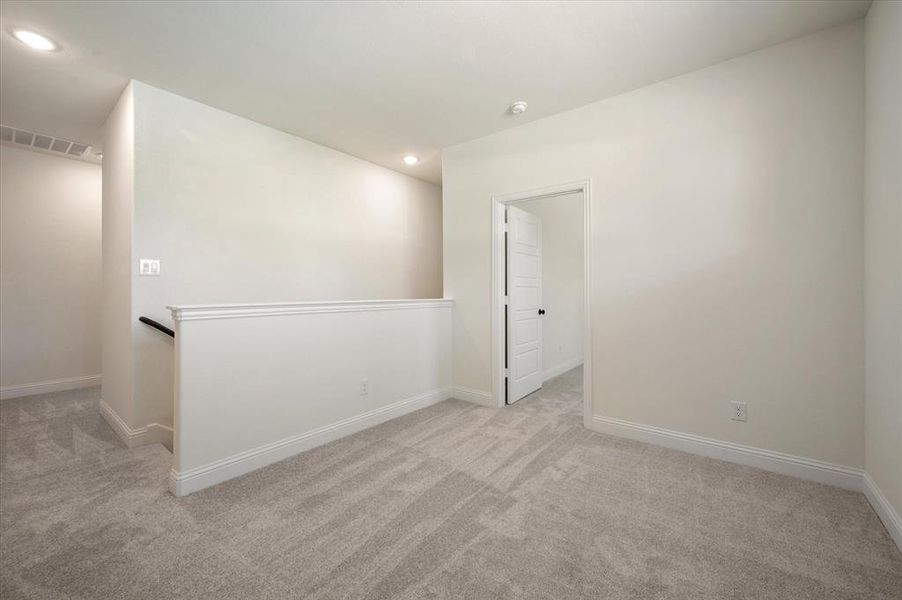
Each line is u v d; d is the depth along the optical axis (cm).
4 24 207
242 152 321
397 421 316
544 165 319
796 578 143
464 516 181
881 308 181
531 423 311
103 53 234
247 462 227
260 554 156
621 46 227
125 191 275
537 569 147
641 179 271
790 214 222
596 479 217
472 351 372
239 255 319
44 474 225
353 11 199
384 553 156
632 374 276
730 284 240
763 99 229
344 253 403
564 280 520
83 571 146
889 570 146
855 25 204
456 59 241
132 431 265
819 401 215
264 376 237
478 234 365
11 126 340
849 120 206
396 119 324
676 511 186
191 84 270
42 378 408
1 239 387
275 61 243
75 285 428
